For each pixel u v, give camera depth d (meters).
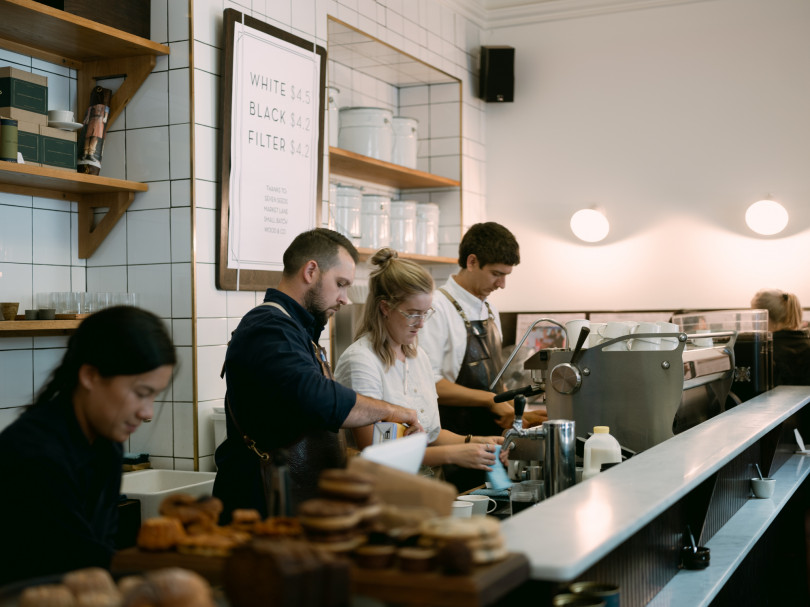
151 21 3.35
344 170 4.75
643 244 5.41
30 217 3.20
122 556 1.34
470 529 1.20
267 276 3.62
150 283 3.34
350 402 2.36
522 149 5.70
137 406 1.57
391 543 1.24
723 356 3.46
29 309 3.18
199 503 1.40
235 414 2.42
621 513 1.60
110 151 3.42
